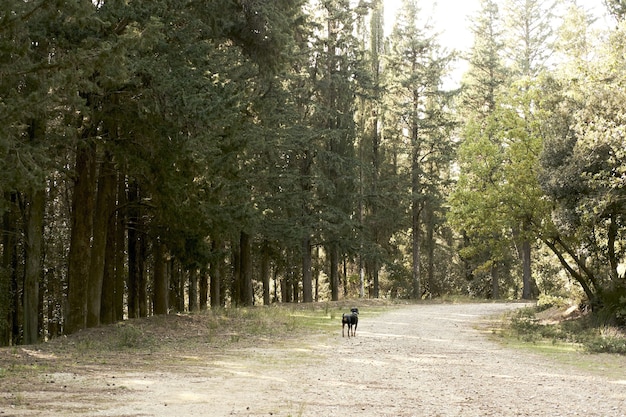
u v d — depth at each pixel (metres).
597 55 23.02
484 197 28.11
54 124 18.58
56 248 32.81
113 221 23.77
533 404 9.66
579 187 22.56
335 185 42.84
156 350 16.00
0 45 11.59
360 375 12.52
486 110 56.78
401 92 52.81
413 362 14.91
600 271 27.97
